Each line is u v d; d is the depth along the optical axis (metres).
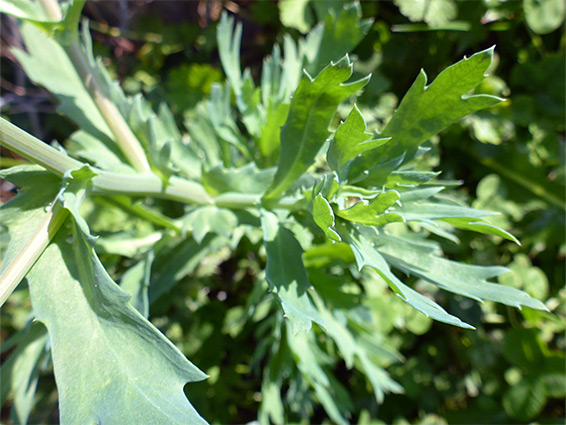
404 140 0.10
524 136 0.20
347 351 0.16
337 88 0.10
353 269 0.17
